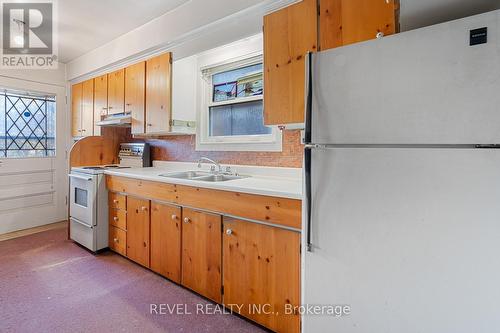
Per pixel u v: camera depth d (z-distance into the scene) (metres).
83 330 1.66
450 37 0.94
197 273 2.02
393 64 1.04
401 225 1.03
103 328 1.68
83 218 2.92
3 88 3.43
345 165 1.15
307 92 1.25
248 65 2.56
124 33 2.97
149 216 2.41
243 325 1.74
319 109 1.21
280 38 1.75
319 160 1.22
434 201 0.97
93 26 2.81
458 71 0.92
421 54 0.99
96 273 2.40
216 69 2.76
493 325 0.89
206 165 2.77
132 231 2.59
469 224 0.92
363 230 1.12
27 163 3.65
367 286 1.12
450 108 0.94
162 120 2.69
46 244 3.08
